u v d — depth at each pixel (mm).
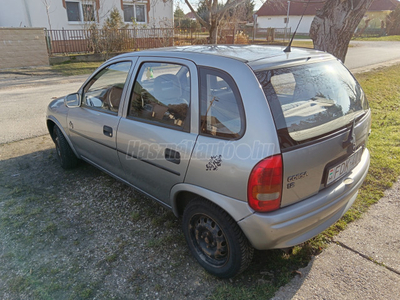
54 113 4324
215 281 2514
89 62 16109
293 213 2137
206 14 14812
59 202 3672
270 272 2586
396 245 2838
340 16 5520
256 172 2025
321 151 2238
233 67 2287
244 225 2152
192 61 2566
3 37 13539
